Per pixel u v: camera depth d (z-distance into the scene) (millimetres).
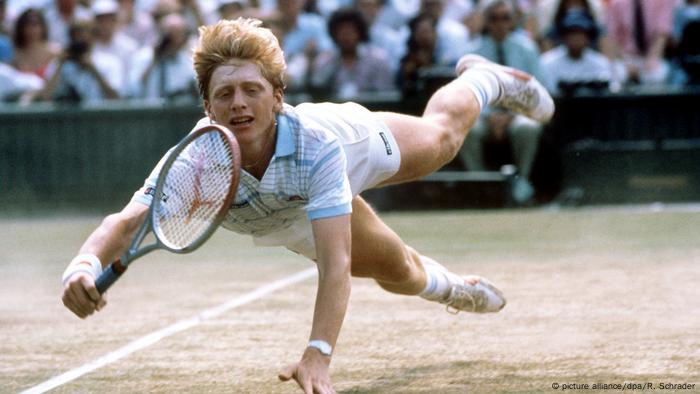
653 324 11867
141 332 12516
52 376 10258
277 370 10188
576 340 11117
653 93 27250
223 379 9867
